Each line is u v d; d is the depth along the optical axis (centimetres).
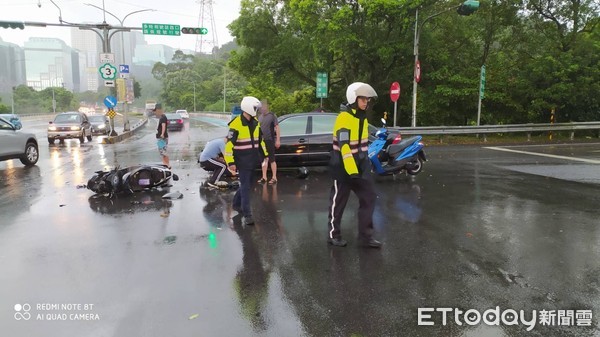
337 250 518
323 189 878
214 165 890
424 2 1822
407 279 434
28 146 1231
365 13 1884
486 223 627
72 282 431
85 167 1201
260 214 684
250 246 534
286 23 2280
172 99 10631
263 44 2334
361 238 547
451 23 2116
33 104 10062
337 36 1880
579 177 1011
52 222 641
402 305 382
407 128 1867
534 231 586
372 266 468
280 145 1010
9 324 354
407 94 2317
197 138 2294
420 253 505
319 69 2309
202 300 392
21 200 783
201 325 351
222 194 829
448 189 877
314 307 379
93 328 347
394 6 1783
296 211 702
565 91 2052
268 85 2578
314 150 1022
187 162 1286
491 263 474
